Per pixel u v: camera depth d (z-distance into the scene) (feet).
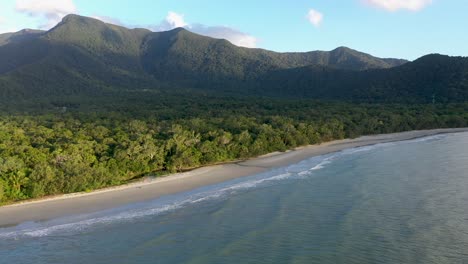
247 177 209.46
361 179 189.88
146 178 210.38
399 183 179.32
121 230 137.18
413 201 153.28
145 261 113.29
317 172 211.82
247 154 266.57
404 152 260.62
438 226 128.47
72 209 161.27
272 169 228.43
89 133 290.76
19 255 120.57
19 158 196.13
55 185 179.42
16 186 173.58
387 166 216.74
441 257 108.78
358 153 268.21
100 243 127.03
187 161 237.04
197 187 191.83
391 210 144.46
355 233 125.59
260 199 165.27
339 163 234.17
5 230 140.97
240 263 109.40
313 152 282.97
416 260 107.65
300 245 118.83
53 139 264.52
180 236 129.49
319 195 166.71
